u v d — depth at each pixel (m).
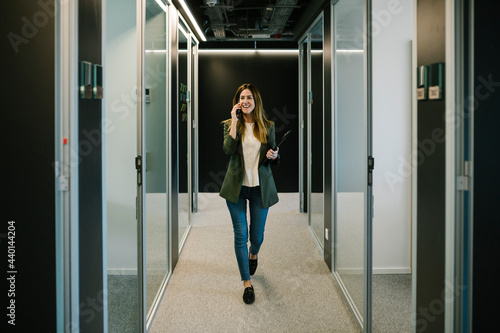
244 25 6.00
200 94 7.00
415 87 1.62
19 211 1.38
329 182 3.33
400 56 3.11
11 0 1.35
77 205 1.39
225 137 2.79
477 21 1.35
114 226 3.20
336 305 2.72
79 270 1.41
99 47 1.58
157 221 3.62
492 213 1.39
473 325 1.41
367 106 2.31
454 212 1.38
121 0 3.00
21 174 1.38
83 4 1.42
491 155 1.38
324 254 3.61
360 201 2.82
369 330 2.29
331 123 3.21
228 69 6.95
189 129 4.79
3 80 1.36
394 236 3.24
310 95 4.72
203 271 3.38
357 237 2.77
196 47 5.54
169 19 3.15
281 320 2.50
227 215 5.49
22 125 1.37
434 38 1.47
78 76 1.39
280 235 4.48
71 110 1.36
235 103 2.84
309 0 4.04
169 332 2.35
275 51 6.95
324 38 3.48
